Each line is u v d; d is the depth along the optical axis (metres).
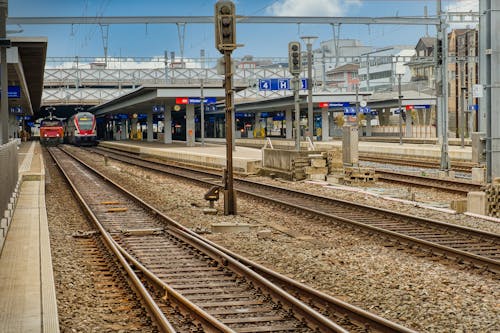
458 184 26.66
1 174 15.22
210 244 14.40
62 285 11.01
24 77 49.38
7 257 12.59
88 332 8.41
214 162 42.53
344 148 30.59
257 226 17.66
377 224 17.14
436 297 9.77
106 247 14.52
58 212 21.44
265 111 98.31
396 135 91.62
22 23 43.28
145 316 9.12
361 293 10.16
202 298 9.92
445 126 30.73
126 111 96.81
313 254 13.36
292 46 32.09
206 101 61.47
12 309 8.85
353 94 71.88
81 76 94.31
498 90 21.47
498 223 17.39
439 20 30.84
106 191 28.44
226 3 19.59
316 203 22.09
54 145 97.25
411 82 99.12
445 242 14.39
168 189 29.06
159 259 13.28
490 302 9.45
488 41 21.48
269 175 34.50
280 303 9.38
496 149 21.52
